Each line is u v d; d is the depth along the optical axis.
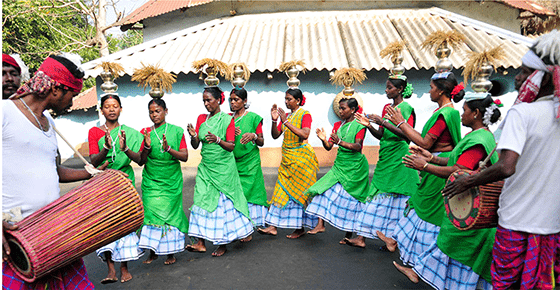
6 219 2.00
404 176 4.11
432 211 3.23
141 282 3.66
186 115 9.46
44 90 2.11
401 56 4.14
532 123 2.20
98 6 14.76
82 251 2.19
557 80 2.13
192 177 8.51
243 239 4.73
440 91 3.44
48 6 14.79
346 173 4.41
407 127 3.43
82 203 2.20
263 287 3.52
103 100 3.76
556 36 2.12
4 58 2.47
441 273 2.95
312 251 4.38
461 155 2.74
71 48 16.48
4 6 14.27
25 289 2.11
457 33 3.44
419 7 11.18
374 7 11.26
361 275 3.75
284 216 4.71
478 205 2.54
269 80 9.28
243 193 4.43
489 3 11.10
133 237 3.71
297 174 4.66
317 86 9.31
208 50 9.62
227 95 9.38
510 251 2.39
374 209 4.20
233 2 11.35
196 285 3.58
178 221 3.95
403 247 3.50
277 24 10.94
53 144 2.27
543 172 2.25
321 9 11.31
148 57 9.43
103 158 3.42
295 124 4.67
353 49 9.41
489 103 2.74
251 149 4.75
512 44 9.12
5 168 2.04
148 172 3.89
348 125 4.46
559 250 2.38
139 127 9.42
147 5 11.67
